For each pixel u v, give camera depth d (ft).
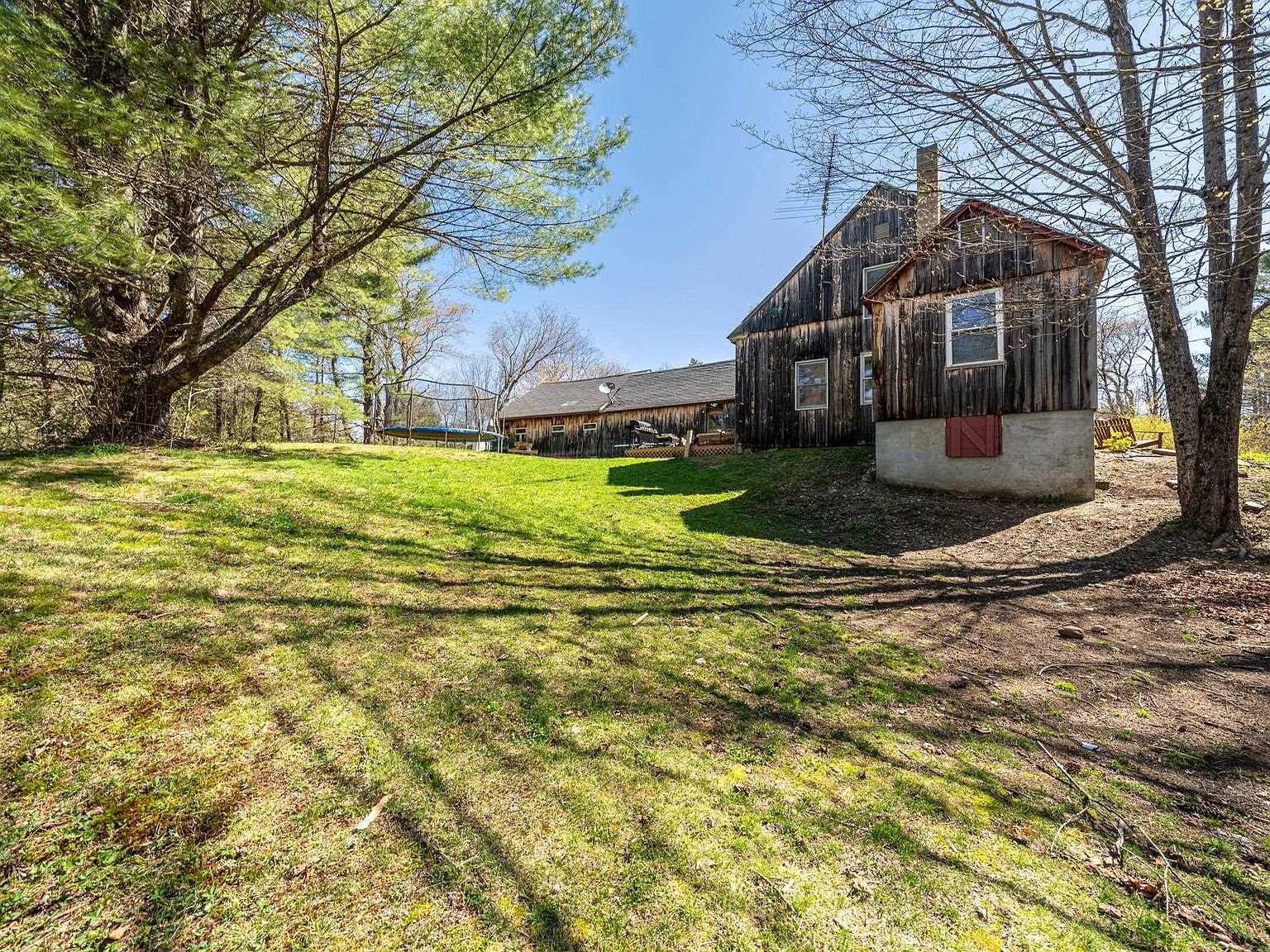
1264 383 61.26
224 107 17.29
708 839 5.76
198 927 4.32
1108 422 46.60
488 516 20.86
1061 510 24.99
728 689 9.45
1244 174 15.62
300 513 17.48
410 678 8.77
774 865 5.45
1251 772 7.64
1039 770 7.55
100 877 4.66
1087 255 25.95
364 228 24.95
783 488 31.42
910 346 31.30
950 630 13.21
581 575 15.34
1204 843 6.15
